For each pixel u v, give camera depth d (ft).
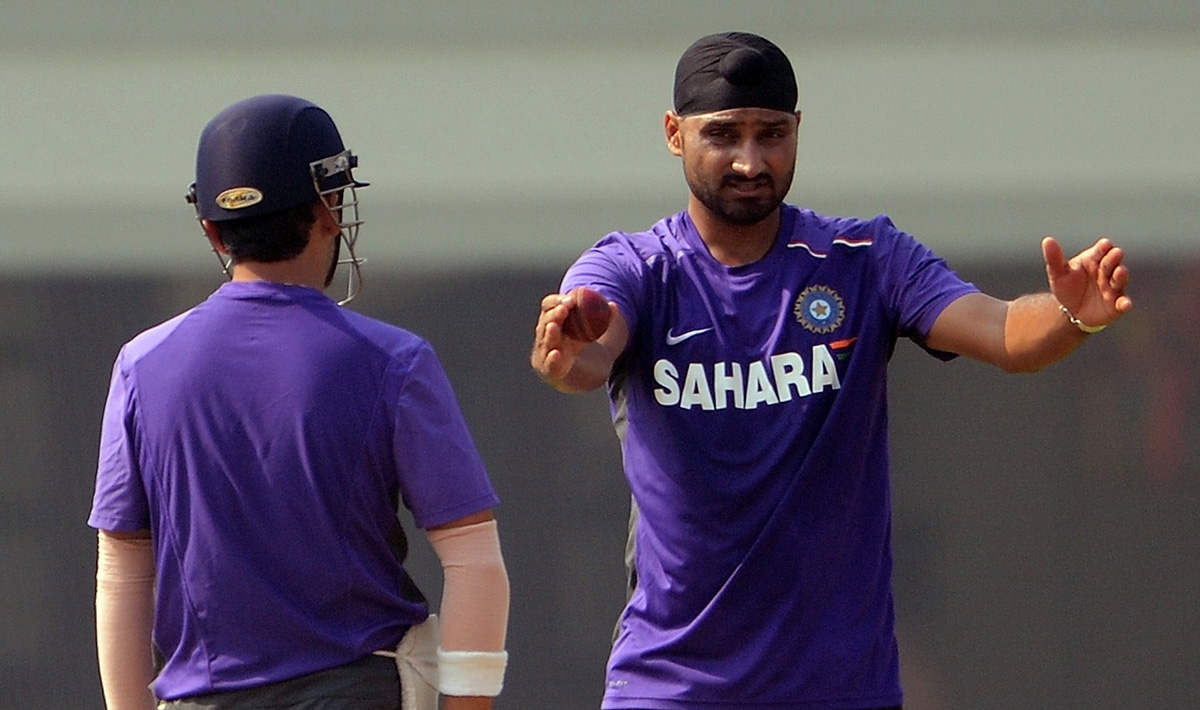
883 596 35.19
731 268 35.22
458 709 30.45
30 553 83.10
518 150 82.23
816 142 82.33
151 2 82.33
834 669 34.30
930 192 81.82
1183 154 80.94
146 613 31.48
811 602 34.40
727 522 34.40
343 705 29.73
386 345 30.42
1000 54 81.41
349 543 29.96
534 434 82.07
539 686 81.51
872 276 35.19
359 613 30.22
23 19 82.33
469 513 30.55
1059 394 81.61
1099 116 81.25
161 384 30.25
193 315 30.76
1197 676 79.87
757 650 34.40
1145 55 80.89
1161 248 80.89
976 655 81.41
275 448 29.68
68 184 82.64
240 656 29.86
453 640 30.50
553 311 30.53
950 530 81.92
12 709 82.69
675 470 34.65
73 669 82.79
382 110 82.33
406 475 30.27
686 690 34.68
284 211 30.58
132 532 31.04
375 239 82.33
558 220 81.97
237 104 31.04
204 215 30.89
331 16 82.28
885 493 35.32
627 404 35.65
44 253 82.84
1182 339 81.00
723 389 34.60
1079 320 30.99
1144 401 81.10
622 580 81.46
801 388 34.40
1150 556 80.84
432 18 82.17
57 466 82.94
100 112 82.53
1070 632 81.00
